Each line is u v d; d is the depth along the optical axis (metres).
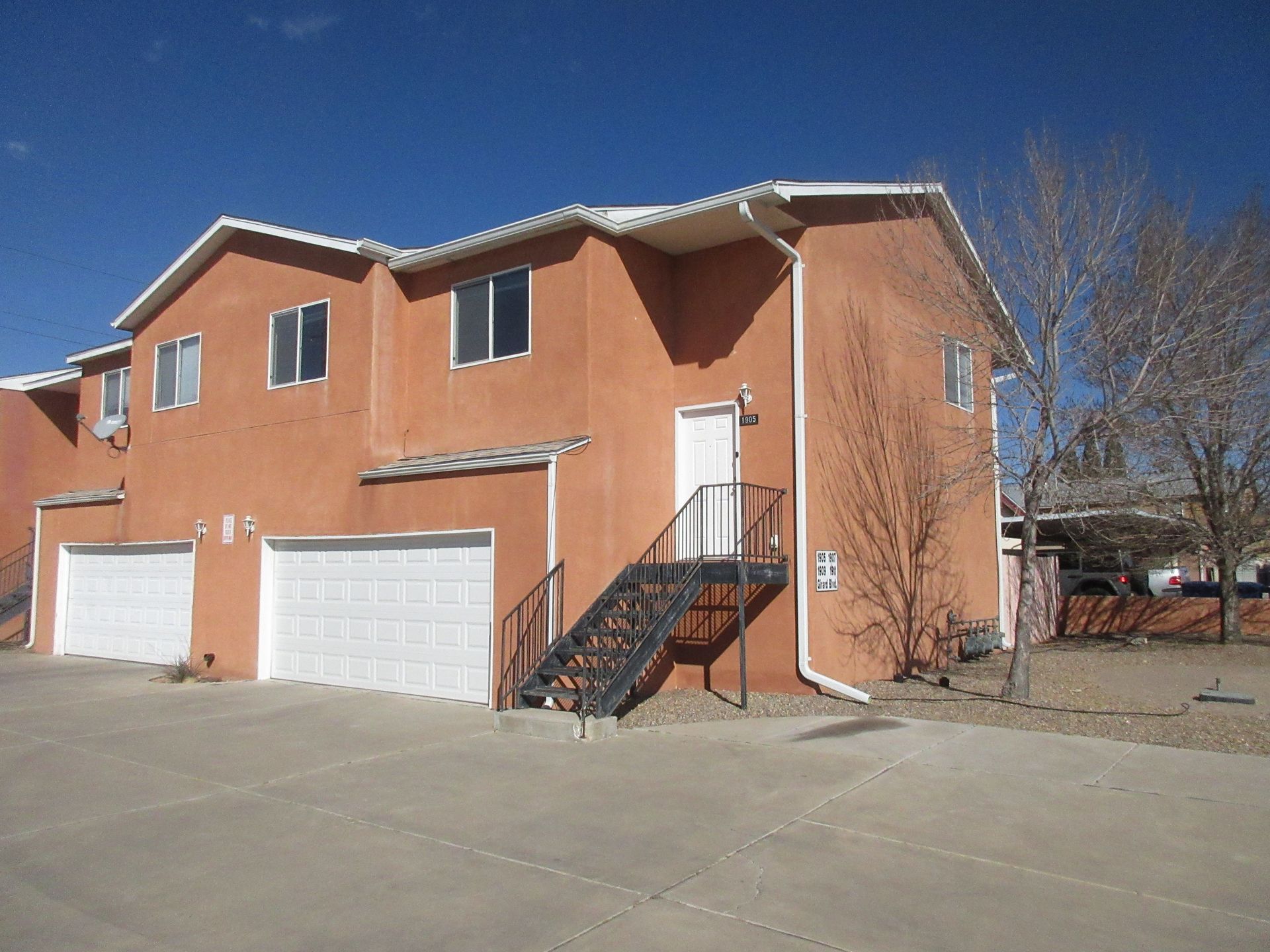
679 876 5.57
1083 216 11.00
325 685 13.33
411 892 5.45
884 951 4.54
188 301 16.41
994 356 12.39
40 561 18.88
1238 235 13.81
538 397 11.98
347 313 13.63
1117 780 7.35
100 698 12.53
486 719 10.49
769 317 12.03
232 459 15.04
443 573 12.04
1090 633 20.02
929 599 14.37
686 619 12.23
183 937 4.89
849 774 7.75
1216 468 16.36
